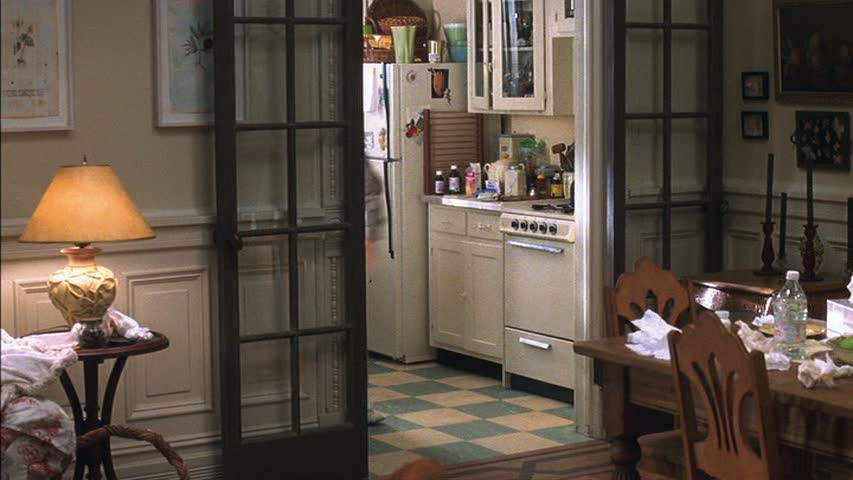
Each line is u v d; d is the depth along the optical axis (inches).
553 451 228.7
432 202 299.1
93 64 186.9
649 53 239.1
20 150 181.6
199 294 198.2
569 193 280.7
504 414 256.2
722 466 141.3
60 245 184.9
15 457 152.7
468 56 298.5
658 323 168.7
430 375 294.0
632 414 170.1
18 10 178.7
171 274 195.2
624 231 231.6
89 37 186.4
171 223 193.0
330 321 210.2
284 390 207.6
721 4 243.3
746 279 224.4
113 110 188.9
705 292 223.9
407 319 304.8
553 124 293.4
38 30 180.5
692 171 247.4
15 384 155.3
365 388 210.5
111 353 166.7
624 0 226.4
